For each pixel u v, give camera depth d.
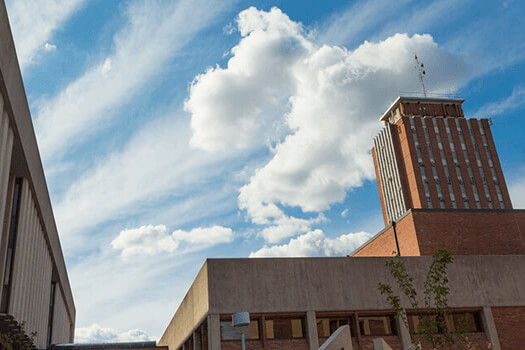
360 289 28.23
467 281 29.67
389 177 97.94
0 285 27.25
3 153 25.08
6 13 22.20
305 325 27.30
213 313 26.27
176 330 40.06
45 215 37.50
